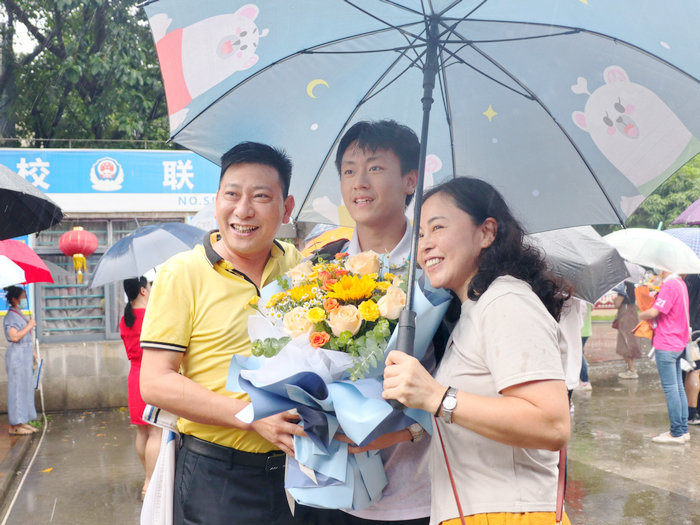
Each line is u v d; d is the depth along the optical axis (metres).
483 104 1.79
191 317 1.75
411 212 2.12
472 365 1.41
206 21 1.71
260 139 1.96
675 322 5.58
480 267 1.47
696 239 3.99
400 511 1.68
